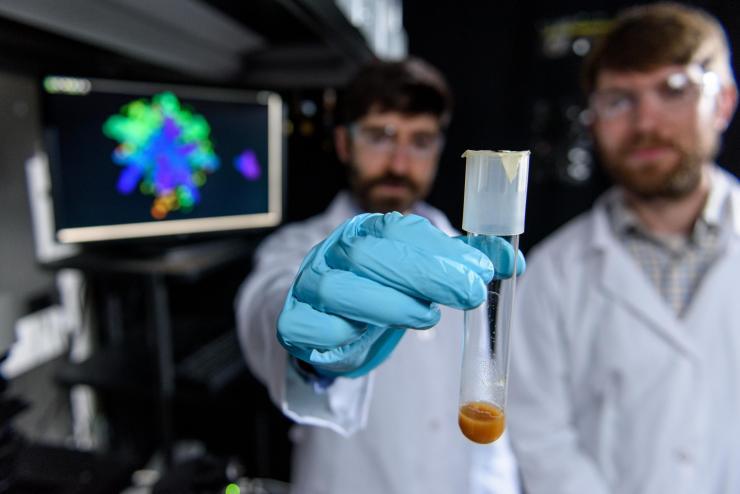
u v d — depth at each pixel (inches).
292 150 64.5
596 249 40.2
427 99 38.6
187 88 44.8
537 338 40.6
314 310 15.8
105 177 40.8
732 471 33.9
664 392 34.9
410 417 36.4
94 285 50.7
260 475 65.9
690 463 33.7
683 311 37.9
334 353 17.1
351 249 15.3
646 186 36.7
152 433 55.7
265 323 23.8
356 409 21.1
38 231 43.3
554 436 37.2
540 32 69.6
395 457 35.6
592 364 38.4
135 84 41.4
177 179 45.6
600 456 36.9
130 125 41.6
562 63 69.4
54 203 38.2
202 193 47.8
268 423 67.7
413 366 37.1
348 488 36.4
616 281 37.7
